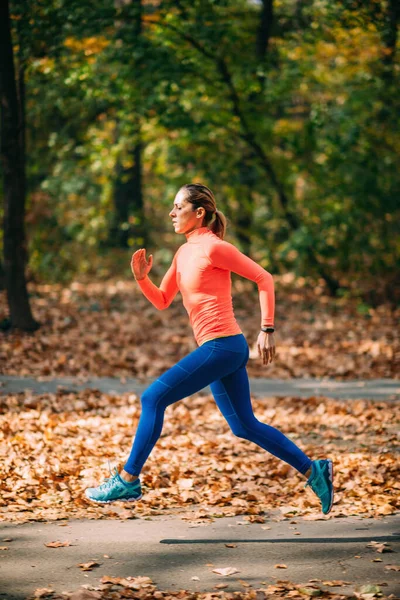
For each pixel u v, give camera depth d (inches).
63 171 673.0
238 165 631.8
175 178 634.2
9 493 197.8
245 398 175.3
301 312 581.6
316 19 539.2
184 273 172.1
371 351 458.9
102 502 170.7
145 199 842.2
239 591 136.6
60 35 442.6
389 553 156.7
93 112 668.7
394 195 605.0
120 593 133.7
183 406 326.6
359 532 171.2
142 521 180.5
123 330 496.4
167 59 509.0
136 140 642.8
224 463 236.4
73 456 236.8
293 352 457.4
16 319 468.1
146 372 402.3
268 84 556.1
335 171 613.6
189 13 520.7
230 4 577.9
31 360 405.1
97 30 458.3
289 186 648.4
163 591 136.4
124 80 518.0
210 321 169.2
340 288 639.1
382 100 587.8
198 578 143.2
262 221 678.5
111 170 710.5
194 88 561.6
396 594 134.3
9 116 445.7
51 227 677.9
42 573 144.3
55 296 609.3
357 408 325.1
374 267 631.2
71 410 310.7
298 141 597.0
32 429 271.4
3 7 428.8
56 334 470.3
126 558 153.8
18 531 170.1
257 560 153.2
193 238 175.0
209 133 606.2
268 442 174.7
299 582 140.6
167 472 223.9
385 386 378.6
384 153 613.9
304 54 585.9
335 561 152.1
